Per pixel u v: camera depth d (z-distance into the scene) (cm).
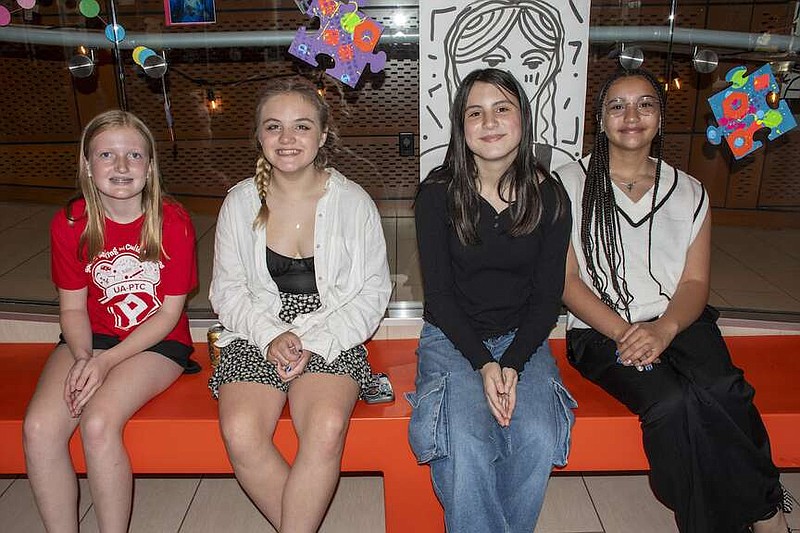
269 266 156
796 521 161
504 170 148
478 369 143
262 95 149
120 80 235
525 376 145
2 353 185
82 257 154
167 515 168
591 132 184
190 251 159
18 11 196
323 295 155
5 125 326
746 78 181
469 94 143
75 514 146
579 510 169
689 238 159
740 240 307
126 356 151
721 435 137
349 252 157
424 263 152
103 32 200
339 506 171
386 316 193
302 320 152
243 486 140
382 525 164
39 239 301
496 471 139
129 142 146
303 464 133
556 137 182
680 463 140
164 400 154
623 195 160
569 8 173
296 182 154
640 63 182
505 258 149
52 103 320
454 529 133
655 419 140
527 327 147
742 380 144
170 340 160
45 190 341
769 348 181
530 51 175
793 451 152
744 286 254
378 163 267
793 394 157
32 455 139
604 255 161
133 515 168
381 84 250
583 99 179
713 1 182
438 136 182
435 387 142
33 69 315
